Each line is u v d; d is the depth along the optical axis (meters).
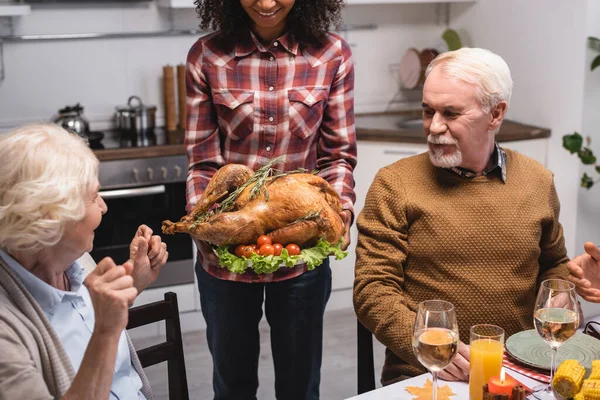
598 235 3.83
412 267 2.02
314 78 2.30
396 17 4.41
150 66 4.01
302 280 2.22
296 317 2.26
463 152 1.96
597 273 1.86
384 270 1.97
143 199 3.54
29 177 1.30
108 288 1.26
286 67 2.28
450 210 1.98
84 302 1.54
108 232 3.52
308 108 2.29
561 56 3.69
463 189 2.00
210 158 2.34
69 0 3.79
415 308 2.00
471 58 1.91
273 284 2.24
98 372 1.29
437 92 1.92
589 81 3.60
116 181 3.47
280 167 2.32
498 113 1.95
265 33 2.26
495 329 1.52
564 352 1.71
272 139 2.30
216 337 2.31
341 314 4.00
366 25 4.35
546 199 2.05
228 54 2.29
